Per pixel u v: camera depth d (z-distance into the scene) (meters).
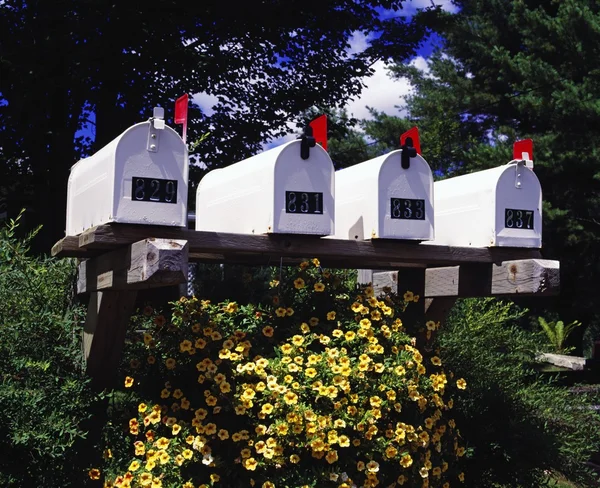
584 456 3.91
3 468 2.75
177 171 2.49
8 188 8.69
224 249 2.60
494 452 3.64
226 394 2.80
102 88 8.55
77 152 8.82
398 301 3.45
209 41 9.37
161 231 2.48
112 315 2.76
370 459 2.78
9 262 3.21
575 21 12.46
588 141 12.74
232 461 2.70
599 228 13.35
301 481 2.61
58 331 2.98
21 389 2.77
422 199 2.93
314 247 2.76
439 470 3.00
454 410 3.73
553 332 13.64
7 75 8.05
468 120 16.14
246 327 3.18
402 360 3.02
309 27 9.96
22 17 8.20
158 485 2.61
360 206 2.95
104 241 2.40
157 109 2.46
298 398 2.76
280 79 9.85
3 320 2.97
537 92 13.09
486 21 15.16
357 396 2.83
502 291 3.04
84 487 2.83
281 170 2.66
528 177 3.10
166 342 3.09
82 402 2.84
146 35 8.46
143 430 2.91
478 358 4.32
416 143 2.93
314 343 3.08
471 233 3.14
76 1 8.04
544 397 4.24
